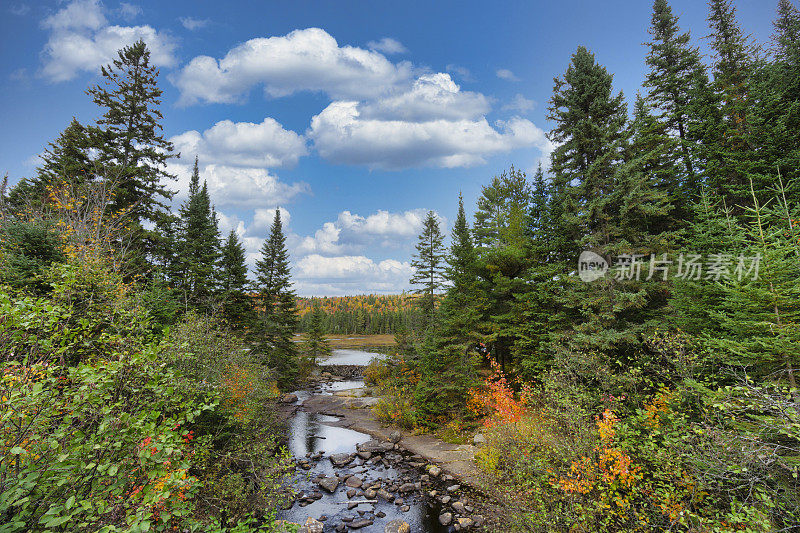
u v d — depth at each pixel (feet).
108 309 24.12
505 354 77.87
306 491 46.55
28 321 14.11
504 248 75.46
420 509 41.98
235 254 110.52
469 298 67.05
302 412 92.48
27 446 12.64
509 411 40.75
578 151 59.31
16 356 14.75
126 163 67.77
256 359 71.82
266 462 37.01
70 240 40.70
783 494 20.03
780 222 32.89
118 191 62.23
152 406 16.98
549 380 38.22
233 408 41.04
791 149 47.57
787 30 73.20
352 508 42.45
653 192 49.19
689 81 63.67
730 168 49.37
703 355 32.83
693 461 22.56
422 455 58.75
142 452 13.41
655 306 53.01
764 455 19.42
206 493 31.86
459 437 62.64
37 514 12.86
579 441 27.66
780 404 19.07
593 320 49.73
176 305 54.60
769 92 51.57
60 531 12.84
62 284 19.69
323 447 64.90
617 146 53.16
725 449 21.72
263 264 118.42
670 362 34.60
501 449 36.70
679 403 30.12
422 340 86.69
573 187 55.88
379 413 78.64
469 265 70.28
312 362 147.95
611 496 25.54
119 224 53.26
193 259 90.99
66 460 12.44
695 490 23.27
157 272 64.44
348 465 55.88
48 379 13.28
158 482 14.28
